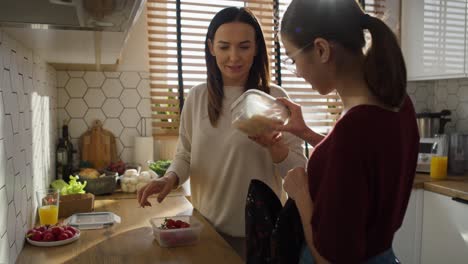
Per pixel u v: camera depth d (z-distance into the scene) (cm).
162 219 144
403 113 84
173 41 261
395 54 79
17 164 126
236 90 154
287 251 91
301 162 136
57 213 154
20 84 134
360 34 82
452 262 219
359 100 83
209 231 143
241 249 146
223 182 151
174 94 267
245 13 146
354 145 75
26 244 133
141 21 260
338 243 75
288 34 86
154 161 269
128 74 260
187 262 117
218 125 152
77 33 123
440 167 243
